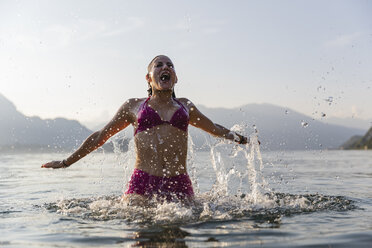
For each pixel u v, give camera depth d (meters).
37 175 6.37
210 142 3.69
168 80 3.21
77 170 7.48
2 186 4.69
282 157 13.95
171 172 3.09
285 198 3.22
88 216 2.49
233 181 4.55
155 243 1.72
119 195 3.77
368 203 2.96
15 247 1.73
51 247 1.71
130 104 3.35
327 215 2.41
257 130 3.48
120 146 3.72
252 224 2.13
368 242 1.70
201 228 2.03
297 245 1.66
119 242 1.76
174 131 3.16
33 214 2.63
